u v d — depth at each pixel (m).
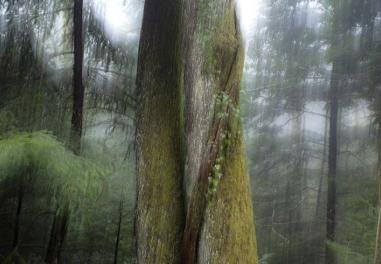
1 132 4.18
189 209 3.64
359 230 8.85
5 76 5.53
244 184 3.70
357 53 9.61
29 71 5.65
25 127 5.17
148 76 4.23
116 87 6.36
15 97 5.50
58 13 5.93
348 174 11.27
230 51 3.71
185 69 4.04
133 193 6.45
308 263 11.92
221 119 3.62
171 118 4.09
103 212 5.90
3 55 5.54
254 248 3.65
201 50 3.77
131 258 6.37
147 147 4.04
